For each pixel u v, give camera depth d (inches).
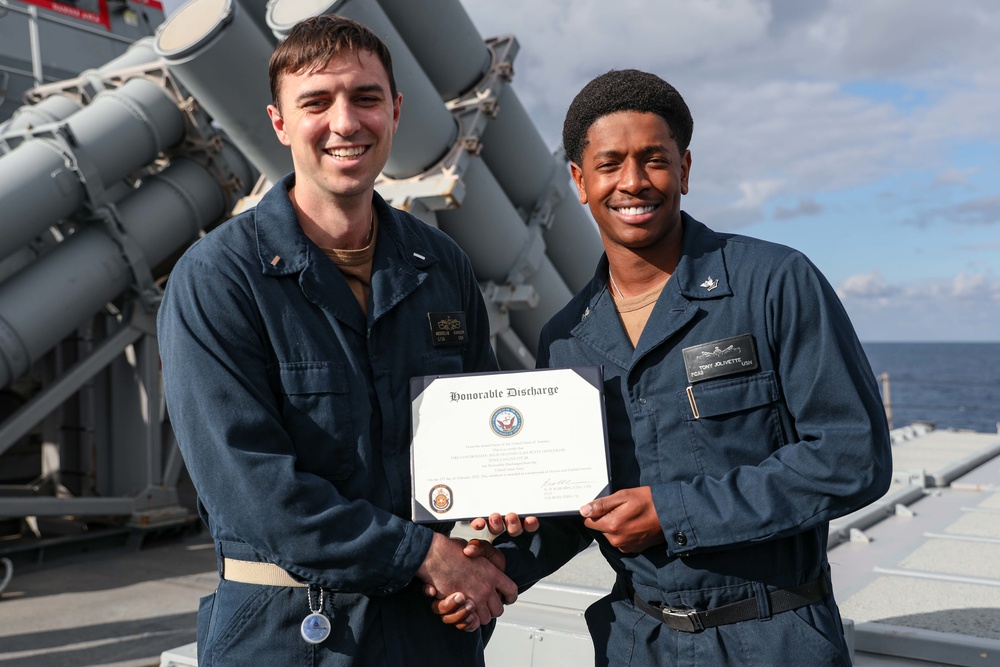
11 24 307.7
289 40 61.4
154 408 260.7
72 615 191.9
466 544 60.6
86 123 237.8
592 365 60.6
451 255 71.9
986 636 77.9
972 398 3909.9
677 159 61.2
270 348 59.8
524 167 203.8
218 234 61.7
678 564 58.7
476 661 65.4
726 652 57.7
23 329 220.7
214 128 274.4
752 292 58.9
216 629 59.6
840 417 56.0
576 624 86.8
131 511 254.4
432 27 175.6
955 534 120.0
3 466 316.2
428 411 60.3
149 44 276.5
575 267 230.5
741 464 58.4
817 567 59.4
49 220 227.0
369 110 61.1
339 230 63.6
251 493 55.1
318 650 58.2
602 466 58.8
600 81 61.4
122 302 258.1
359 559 55.4
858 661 79.0
